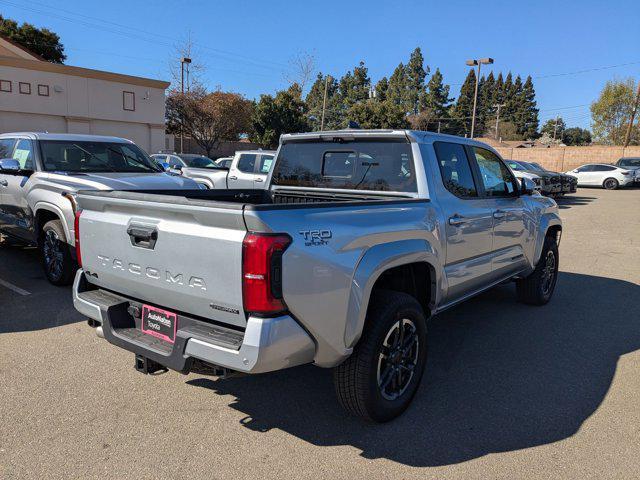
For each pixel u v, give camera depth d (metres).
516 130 110.75
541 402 3.79
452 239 4.07
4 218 7.51
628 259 9.27
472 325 5.52
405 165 4.06
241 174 12.31
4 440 3.14
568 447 3.20
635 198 22.78
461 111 99.12
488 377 4.21
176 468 2.91
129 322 3.33
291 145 4.86
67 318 5.29
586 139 128.62
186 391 3.85
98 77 27.83
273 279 2.56
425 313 4.02
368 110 54.88
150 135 30.59
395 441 3.24
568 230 12.80
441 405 3.72
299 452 3.10
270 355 2.61
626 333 5.32
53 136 7.45
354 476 2.88
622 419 3.56
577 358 4.64
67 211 6.02
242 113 39.53
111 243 3.26
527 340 5.08
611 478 2.90
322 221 2.86
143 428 3.32
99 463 2.94
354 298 3.00
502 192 5.03
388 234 3.30
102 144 7.79
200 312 2.85
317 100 95.75
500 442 3.25
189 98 38.12
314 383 4.05
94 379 3.99
